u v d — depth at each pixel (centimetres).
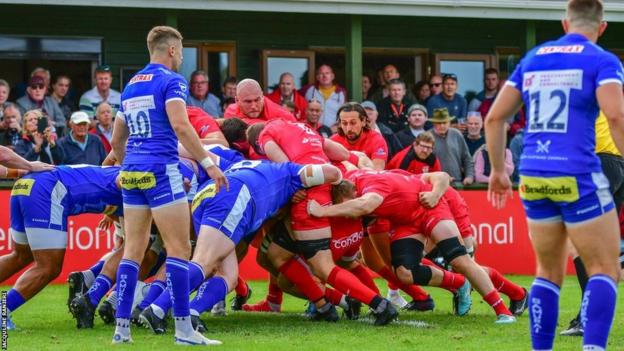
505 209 2808
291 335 1523
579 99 1098
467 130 3059
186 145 1330
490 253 2789
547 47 1136
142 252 1392
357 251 1783
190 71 3400
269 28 3469
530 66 1134
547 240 1131
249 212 1520
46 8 3225
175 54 1388
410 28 3609
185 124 1327
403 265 1736
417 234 1752
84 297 1611
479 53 3678
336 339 1477
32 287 1572
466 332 1570
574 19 1149
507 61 3716
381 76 3228
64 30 3253
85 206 1598
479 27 3678
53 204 1566
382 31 3581
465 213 1897
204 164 1344
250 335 1523
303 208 1642
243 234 1519
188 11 3309
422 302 1903
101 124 2689
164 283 1609
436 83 3155
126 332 1398
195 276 1446
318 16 3516
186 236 1361
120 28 3319
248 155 1816
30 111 2525
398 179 1723
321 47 3519
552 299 1138
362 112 2077
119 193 1605
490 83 3231
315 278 1736
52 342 1431
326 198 1662
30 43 3212
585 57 1105
